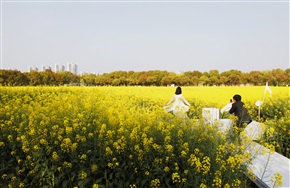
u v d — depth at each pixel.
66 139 4.88
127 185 4.81
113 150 5.07
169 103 11.37
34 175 5.20
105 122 6.01
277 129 7.54
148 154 4.89
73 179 4.95
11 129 5.98
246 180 5.14
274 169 5.50
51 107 7.68
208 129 5.60
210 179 4.57
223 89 29.11
